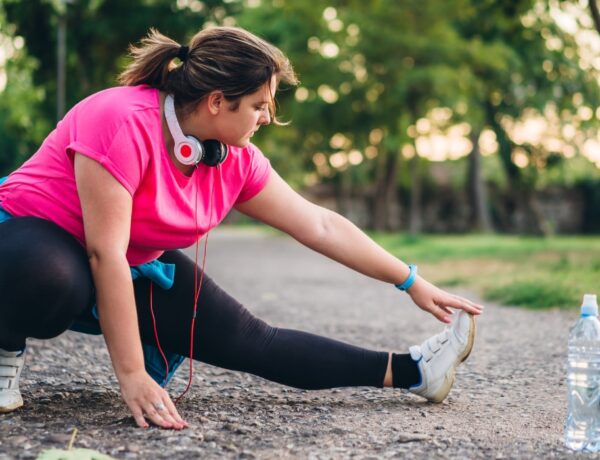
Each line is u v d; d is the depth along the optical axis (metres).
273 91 2.34
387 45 21.75
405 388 2.79
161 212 2.31
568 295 6.46
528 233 26.91
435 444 2.24
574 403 2.41
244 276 10.13
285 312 6.12
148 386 2.28
